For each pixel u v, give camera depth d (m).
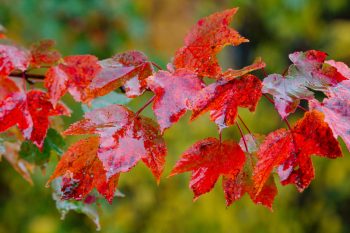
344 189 2.92
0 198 2.98
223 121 0.81
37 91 0.97
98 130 0.83
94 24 2.86
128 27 2.92
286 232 2.75
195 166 0.84
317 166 2.90
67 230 2.81
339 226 2.95
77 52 2.82
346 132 0.79
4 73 0.96
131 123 0.84
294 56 0.83
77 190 0.85
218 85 0.81
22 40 2.79
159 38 3.50
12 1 2.79
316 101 0.82
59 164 0.85
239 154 0.85
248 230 2.68
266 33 3.68
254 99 0.81
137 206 2.72
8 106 0.96
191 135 2.71
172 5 3.54
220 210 2.65
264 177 0.83
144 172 2.67
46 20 2.80
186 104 0.81
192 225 2.67
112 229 2.71
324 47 3.34
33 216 2.88
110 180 0.85
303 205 2.92
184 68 0.83
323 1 3.45
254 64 0.81
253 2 3.39
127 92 0.87
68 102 2.44
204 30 0.86
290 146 0.83
